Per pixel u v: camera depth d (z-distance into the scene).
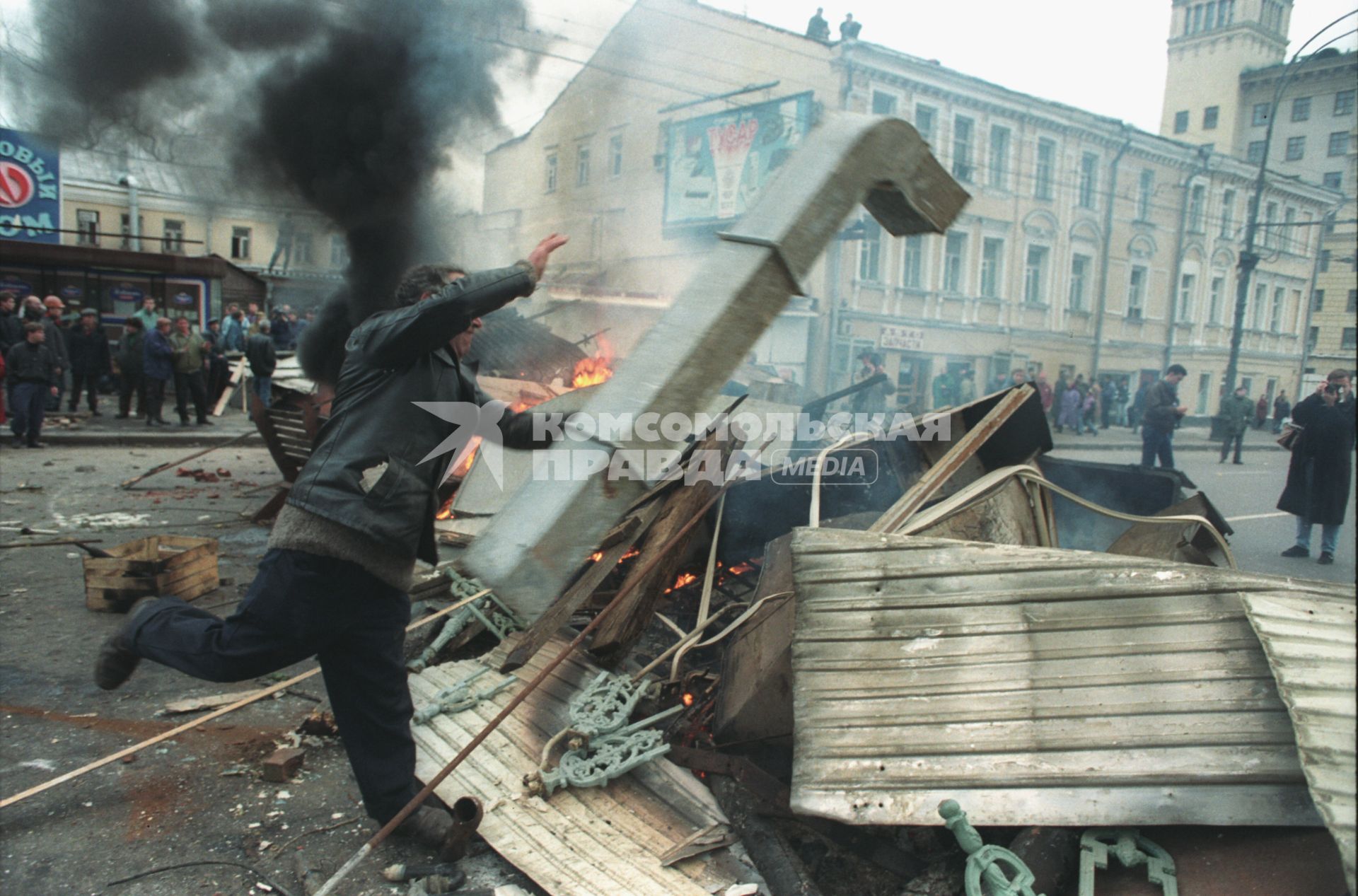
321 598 2.09
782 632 2.74
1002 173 24.97
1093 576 2.29
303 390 6.57
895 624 2.41
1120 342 29.45
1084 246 27.67
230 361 15.44
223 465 9.69
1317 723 1.81
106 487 7.88
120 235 16.23
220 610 4.42
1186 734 2.06
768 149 19.45
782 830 2.48
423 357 2.20
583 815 2.49
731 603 4.07
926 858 2.33
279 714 3.28
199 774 2.79
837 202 1.75
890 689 2.32
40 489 7.55
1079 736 2.13
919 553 2.48
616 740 2.77
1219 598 2.19
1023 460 4.92
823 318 21.69
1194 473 15.39
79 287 16.02
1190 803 1.98
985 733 2.20
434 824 2.37
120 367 12.59
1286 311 36.28
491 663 3.38
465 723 2.94
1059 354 27.64
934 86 22.39
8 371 9.91
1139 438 23.67
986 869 1.99
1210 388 33.03
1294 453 7.43
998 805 2.08
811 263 1.68
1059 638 2.26
